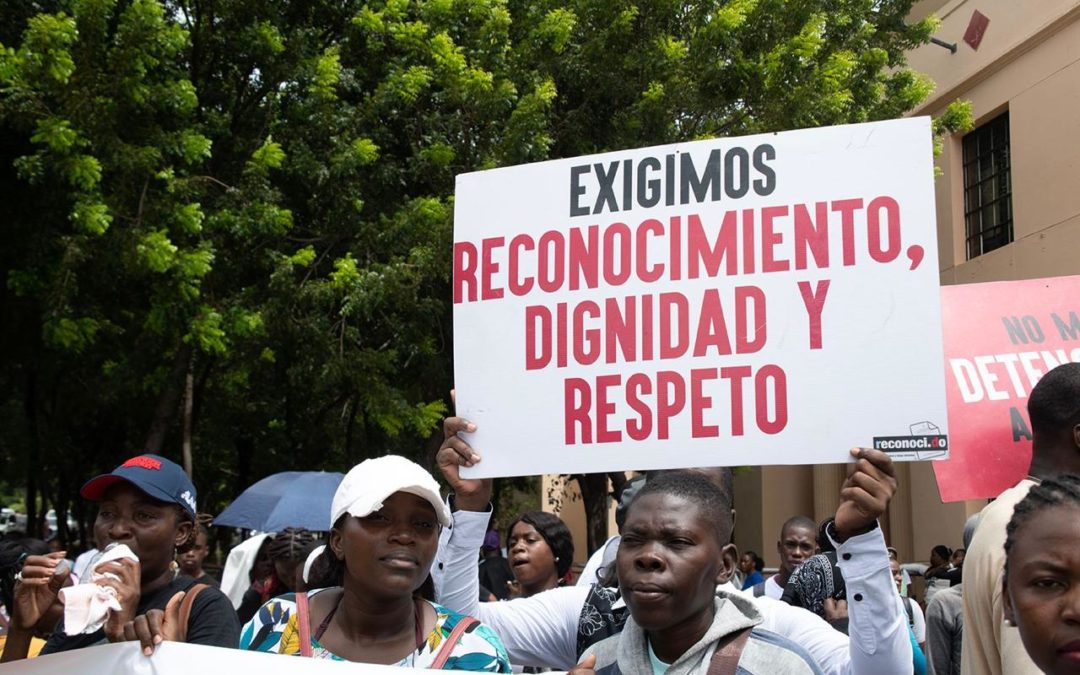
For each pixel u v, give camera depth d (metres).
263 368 15.18
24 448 22.20
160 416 12.13
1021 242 14.76
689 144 3.07
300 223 12.74
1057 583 1.80
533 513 5.40
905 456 2.72
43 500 24.95
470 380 3.17
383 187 12.62
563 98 12.67
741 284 2.95
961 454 3.79
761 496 21.67
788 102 11.81
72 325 10.91
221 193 12.03
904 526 17.34
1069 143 13.95
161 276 10.67
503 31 11.89
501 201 3.24
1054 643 1.79
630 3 12.21
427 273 11.42
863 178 2.89
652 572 2.38
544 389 3.09
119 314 13.09
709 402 2.91
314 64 12.04
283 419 18.16
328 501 8.23
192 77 12.16
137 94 10.41
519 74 12.14
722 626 2.45
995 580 2.60
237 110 12.60
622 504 3.55
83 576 3.08
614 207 3.12
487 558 8.97
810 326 2.86
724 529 2.49
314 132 12.09
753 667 2.39
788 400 2.84
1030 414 2.88
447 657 2.69
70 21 10.09
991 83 15.73
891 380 2.76
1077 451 2.76
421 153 11.92
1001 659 2.56
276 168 12.03
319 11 13.01
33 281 11.89
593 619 3.20
